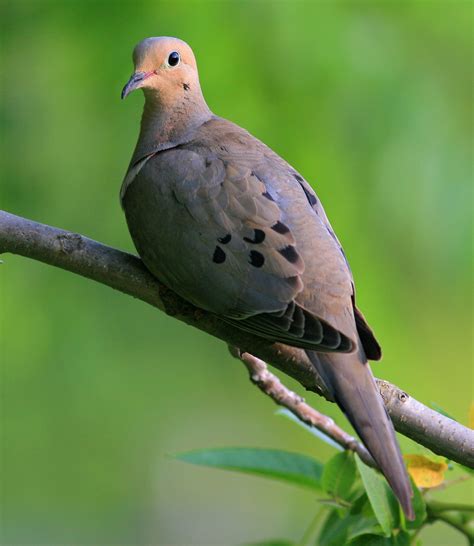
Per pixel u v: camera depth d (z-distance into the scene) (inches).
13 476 547.2
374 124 479.8
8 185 497.4
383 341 504.1
